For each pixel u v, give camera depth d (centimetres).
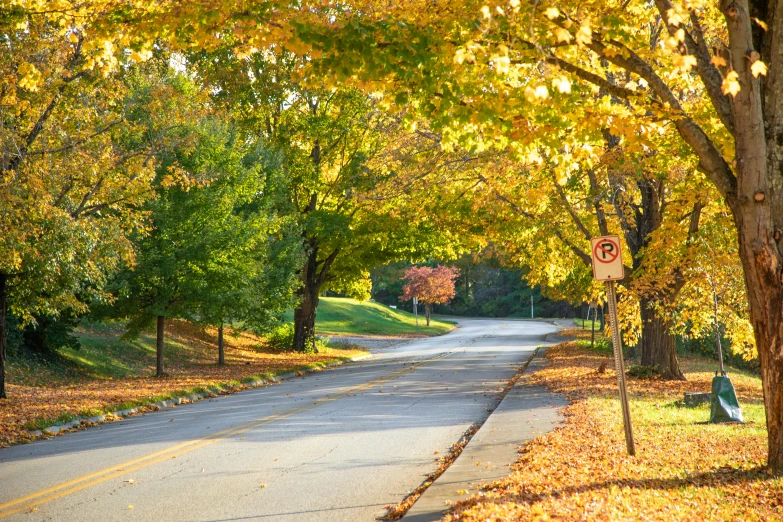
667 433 1094
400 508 697
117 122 1769
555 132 863
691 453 932
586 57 970
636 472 801
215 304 2398
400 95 857
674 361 2153
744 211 780
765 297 777
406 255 3688
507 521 583
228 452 1041
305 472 894
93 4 1015
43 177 1526
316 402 1694
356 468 916
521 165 1912
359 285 4262
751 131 764
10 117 1529
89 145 1705
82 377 2392
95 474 898
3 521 686
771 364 783
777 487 717
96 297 1803
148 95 1952
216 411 1588
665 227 1717
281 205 3350
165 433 1256
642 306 2212
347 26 782
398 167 2422
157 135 1992
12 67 1467
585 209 2330
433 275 7906
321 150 3566
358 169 3284
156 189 2295
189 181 1948
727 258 1639
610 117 861
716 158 815
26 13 1174
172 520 679
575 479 755
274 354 3716
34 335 2431
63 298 1723
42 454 1078
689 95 1581
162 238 2294
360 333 6438
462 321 9275
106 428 1378
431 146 2277
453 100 833
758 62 605
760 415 1388
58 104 1661
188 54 3206
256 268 2591
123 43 926
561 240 2436
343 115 3353
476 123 869
